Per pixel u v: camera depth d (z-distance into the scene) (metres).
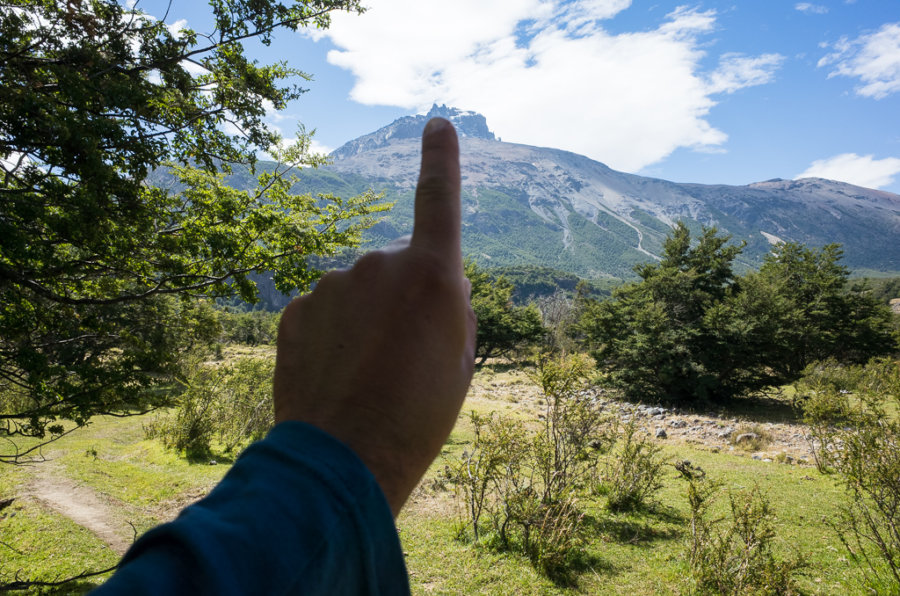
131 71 5.08
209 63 5.93
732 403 27.27
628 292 34.91
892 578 6.93
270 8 5.69
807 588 6.93
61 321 5.21
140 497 11.04
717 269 31.39
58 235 4.60
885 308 39.62
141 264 5.85
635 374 27.30
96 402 5.10
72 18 4.32
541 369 9.41
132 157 4.79
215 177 6.58
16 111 3.77
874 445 7.37
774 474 12.96
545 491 8.80
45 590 6.46
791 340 30.66
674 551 8.32
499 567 7.80
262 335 56.41
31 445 15.29
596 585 7.33
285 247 6.63
